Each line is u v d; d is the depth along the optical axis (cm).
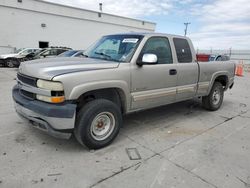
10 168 286
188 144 379
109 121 356
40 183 259
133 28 3484
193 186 265
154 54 388
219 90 594
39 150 336
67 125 301
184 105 638
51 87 292
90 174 281
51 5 2484
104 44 440
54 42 2595
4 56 1672
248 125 491
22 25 2297
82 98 340
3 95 695
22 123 440
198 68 497
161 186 262
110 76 338
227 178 284
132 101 378
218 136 421
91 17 2905
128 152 342
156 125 466
